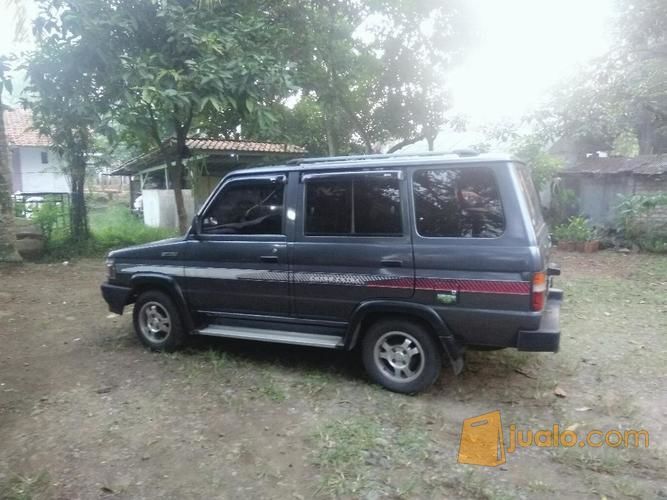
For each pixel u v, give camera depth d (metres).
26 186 28.66
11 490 2.93
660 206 11.88
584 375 4.59
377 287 4.07
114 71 8.19
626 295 7.60
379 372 4.22
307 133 16.73
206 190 17.22
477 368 4.71
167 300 5.04
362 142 16.58
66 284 8.60
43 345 5.49
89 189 18.06
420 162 3.97
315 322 4.42
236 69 8.30
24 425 3.70
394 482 3.00
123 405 4.00
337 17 12.34
